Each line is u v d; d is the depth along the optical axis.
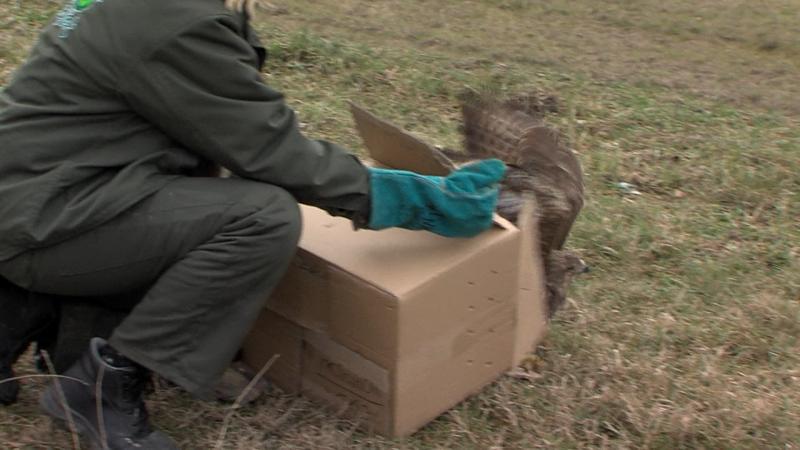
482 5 6.31
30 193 2.09
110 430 2.25
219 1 2.09
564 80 5.11
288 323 2.54
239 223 2.15
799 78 5.57
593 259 3.42
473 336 2.53
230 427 2.50
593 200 3.83
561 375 2.77
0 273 2.22
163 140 2.19
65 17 2.17
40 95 2.13
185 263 2.18
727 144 4.40
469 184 2.30
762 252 3.55
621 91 5.02
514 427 2.56
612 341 2.96
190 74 2.06
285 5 5.95
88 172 2.12
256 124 2.11
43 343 2.51
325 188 2.20
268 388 2.64
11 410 2.50
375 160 2.62
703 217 3.78
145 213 2.15
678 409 2.63
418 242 2.46
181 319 2.18
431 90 4.76
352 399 2.49
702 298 3.23
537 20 6.14
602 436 2.55
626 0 6.55
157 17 2.04
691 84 5.34
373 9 6.07
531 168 2.85
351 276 2.33
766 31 6.19
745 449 2.54
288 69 4.86
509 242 2.50
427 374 2.45
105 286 2.22
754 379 2.85
